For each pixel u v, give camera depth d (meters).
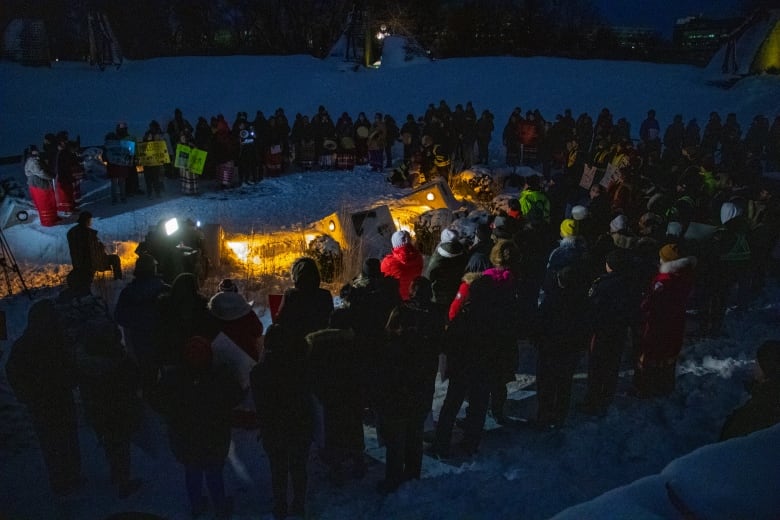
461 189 16.28
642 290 7.27
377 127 19.25
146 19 43.91
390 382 5.10
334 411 5.12
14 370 5.11
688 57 36.19
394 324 5.07
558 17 44.88
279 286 10.20
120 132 15.36
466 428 5.97
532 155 19.83
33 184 13.09
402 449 5.29
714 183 11.62
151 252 8.85
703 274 8.41
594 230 9.41
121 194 15.64
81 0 41.56
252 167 17.80
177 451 4.89
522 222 8.87
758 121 19.62
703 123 25.89
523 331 6.17
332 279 10.27
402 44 34.19
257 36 45.38
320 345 5.02
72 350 5.36
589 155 18.08
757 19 28.66
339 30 42.41
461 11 40.62
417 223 11.86
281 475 4.99
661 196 9.50
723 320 9.03
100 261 9.95
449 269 6.64
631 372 7.64
